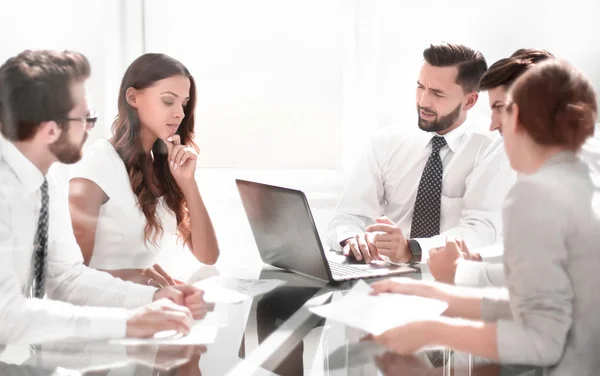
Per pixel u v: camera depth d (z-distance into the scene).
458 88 2.17
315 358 1.15
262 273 1.72
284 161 2.73
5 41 2.27
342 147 2.70
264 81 2.71
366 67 2.62
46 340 1.30
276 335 1.24
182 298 1.46
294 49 2.68
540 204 1.15
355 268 1.71
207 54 2.71
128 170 1.86
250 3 2.68
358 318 1.32
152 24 2.65
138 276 1.74
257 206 1.72
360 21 2.60
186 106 1.96
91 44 2.48
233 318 1.34
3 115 1.47
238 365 1.11
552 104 1.19
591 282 1.15
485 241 2.00
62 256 1.55
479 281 1.55
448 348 1.21
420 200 2.21
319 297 1.47
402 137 2.30
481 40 2.52
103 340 1.26
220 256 2.05
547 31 2.46
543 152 1.22
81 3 2.45
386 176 2.29
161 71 1.89
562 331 1.15
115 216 1.83
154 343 1.23
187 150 1.88
